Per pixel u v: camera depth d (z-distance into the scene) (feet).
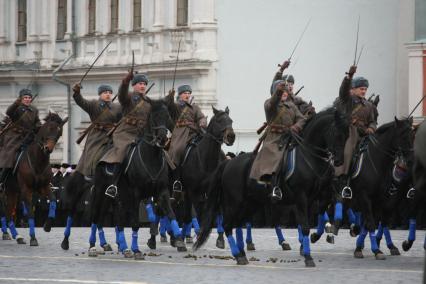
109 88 128.67
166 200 120.06
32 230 137.69
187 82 241.35
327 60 225.35
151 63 244.63
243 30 234.79
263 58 232.53
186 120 135.95
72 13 264.31
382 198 120.37
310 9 227.40
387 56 219.20
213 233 160.86
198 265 111.75
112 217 190.90
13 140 139.23
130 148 120.06
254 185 112.57
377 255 118.01
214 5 238.48
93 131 127.75
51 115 137.80
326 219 137.18
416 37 213.66
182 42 242.17
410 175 118.32
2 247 135.03
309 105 123.75
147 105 121.60
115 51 255.50
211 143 131.03
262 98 232.53
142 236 153.89
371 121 122.83
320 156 110.42
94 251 121.90
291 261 115.96
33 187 138.51
